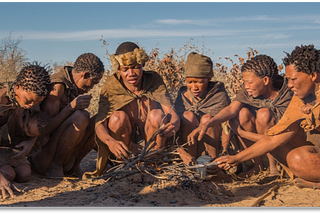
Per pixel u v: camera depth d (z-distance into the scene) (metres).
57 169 4.41
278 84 4.33
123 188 3.38
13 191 3.62
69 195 3.37
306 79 3.55
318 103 3.43
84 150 4.66
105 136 3.97
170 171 3.65
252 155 3.58
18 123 3.95
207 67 4.29
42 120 3.97
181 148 4.06
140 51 4.04
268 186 3.85
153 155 3.90
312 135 3.68
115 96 4.25
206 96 4.45
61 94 4.34
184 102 4.57
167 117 4.22
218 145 4.43
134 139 4.39
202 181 3.62
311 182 3.66
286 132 3.60
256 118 4.25
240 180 4.21
